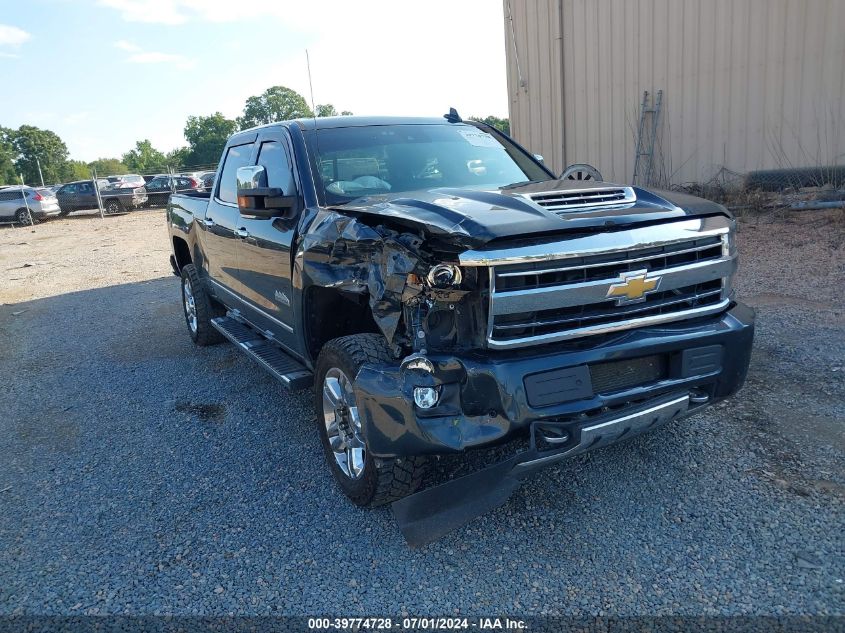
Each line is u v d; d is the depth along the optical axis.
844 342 5.38
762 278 7.42
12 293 11.34
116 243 18.47
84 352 7.19
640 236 3.10
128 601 2.98
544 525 3.35
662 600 2.77
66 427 5.07
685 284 3.26
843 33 9.53
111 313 9.11
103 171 116.88
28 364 6.86
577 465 3.88
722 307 3.43
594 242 2.99
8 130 101.31
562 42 12.52
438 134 4.91
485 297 2.93
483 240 2.84
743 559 2.98
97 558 3.31
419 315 3.02
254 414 5.07
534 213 3.12
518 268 2.91
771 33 10.16
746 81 10.52
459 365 2.95
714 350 3.31
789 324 5.93
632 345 3.10
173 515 3.68
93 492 4.00
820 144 9.98
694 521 3.28
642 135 11.75
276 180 4.69
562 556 3.10
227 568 3.17
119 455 4.50
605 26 11.92
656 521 3.31
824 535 3.09
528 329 2.99
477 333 2.99
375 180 4.34
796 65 10.02
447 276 2.87
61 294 10.91
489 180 4.56
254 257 4.79
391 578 3.03
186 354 6.83
